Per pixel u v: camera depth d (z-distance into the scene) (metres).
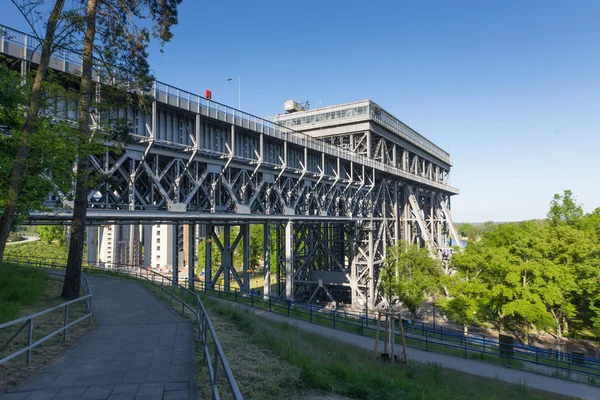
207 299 20.62
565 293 32.72
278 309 28.73
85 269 31.58
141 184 30.03
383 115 59.88
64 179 15.03
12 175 12.48
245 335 13.07
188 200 27.41
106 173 22.14
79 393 6.84
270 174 37.19
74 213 17.11
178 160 27.66
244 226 39.16
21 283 17.22
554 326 33.47
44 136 12.92
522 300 31.41
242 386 8.25
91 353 9.55
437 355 23.08
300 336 17.98
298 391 8.84
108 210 21.97
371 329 27.11
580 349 37.72
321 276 53.06
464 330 37.94
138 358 9.16
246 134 34.16
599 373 23.16
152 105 24.59
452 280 37.62
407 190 68.31
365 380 10.66
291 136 38.41
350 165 50.91
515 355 25.91
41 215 19.81
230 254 39.41
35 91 12.43
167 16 17.39
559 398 16.55
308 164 43.41
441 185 81.69
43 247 76.44
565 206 44.44
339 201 52.25
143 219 26.62
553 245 34.22
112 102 17.61
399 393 10.34
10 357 7.15
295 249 54.88
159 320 14.00
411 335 29.03
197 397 6.77
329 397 8.87
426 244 65.19
